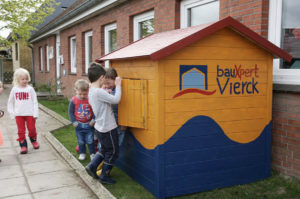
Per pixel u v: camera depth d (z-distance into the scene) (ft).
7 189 11.33
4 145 17.71
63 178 12.45
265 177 12.13
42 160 14.79
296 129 11.85
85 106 14.26
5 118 27.04
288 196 10.77
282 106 12.36
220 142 11.11
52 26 43.11
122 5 24.82
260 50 11.51
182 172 10.60
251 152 11.73
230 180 11.47
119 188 11.43
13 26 47.16
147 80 10.50
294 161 12.00
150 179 10.86
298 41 12.31
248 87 11.43
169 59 10.06
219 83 10.91
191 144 10.64
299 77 11.91
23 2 45.78
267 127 11.92
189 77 10.40
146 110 10.56
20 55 76.89
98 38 30.40
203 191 11.04
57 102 39.40
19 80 15.92
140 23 23.44
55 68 50.06
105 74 11.80
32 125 16.37
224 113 11.08
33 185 11.72
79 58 36.60
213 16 16.33
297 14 12.42
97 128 11.52
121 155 13.19
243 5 13.66
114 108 12.13
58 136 19.69
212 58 10.71
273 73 13.04
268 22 13.00
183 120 10.43
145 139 10.93
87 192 11.12
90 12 29.25
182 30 11.96
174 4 18.26
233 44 11.02
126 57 10.94
